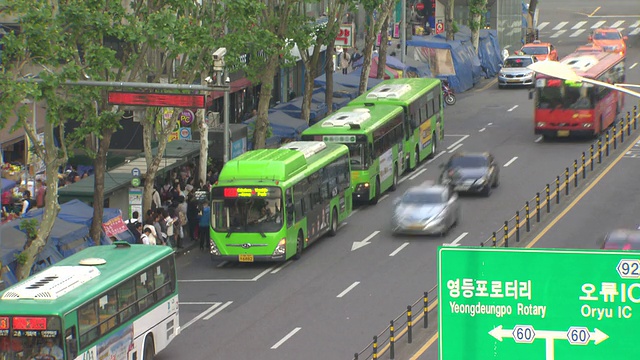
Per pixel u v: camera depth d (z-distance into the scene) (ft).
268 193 264.72
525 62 536.83
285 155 278.05
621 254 96.12
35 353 164.45
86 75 242.78
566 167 348.59
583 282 96.84
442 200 295.28
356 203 336.29
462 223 303.27
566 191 329.93
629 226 290.35
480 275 97.96
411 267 262.26
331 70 402.31
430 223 288.71
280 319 224.53
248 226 264.52
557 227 293.02
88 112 230.07
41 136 317.22
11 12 220.64
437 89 404.36
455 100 495.41
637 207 310.86
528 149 398.01
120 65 238.68
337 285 249.34
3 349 164.76
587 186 338.75
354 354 189.26
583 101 396.16
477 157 336.90
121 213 260.83
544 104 400.67
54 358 164.04
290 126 374.22
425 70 501.97
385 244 285.64
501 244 276.62
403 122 361.30
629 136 410.52
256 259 264.72
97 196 244.83
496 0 613.11
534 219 303.27
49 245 230.27
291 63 341.00
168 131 272.31
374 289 244.63
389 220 312.09
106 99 236.63
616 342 96.89
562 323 97.30
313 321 222.28
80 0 224.12
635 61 581.53
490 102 495.00
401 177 366.02
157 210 267.80
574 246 273.13
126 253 198.18
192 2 245.45
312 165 286.87
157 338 196.85
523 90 524.93
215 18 267.59
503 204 322.55
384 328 215.31
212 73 301.22
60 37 210.38
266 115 339.98
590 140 409.28
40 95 199.62
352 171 322.34
